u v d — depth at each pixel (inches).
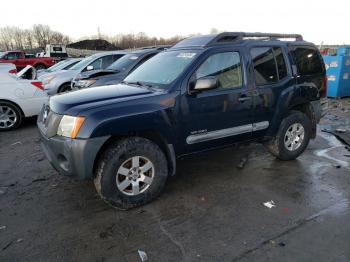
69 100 134.8
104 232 119.6
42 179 167.5
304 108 196.1
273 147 183.9
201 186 157.9
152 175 138.6
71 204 140.9
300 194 148.3
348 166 182.9
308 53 193.3
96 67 383.2
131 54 325.7
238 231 119.4
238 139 165.3
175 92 139.3
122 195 132.3
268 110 170.2
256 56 166.1
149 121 131.4
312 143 227.9
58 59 946.1
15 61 864.3
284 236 115.7
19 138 249.0
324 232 117.7
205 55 148.9
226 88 154.3
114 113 124.7
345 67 407.2
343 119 303.4
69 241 114.3
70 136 122.6
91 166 122.8
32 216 131.0
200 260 104.0
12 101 272.7
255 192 150.9
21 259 105.0
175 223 125.3
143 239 115.3
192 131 146.2
